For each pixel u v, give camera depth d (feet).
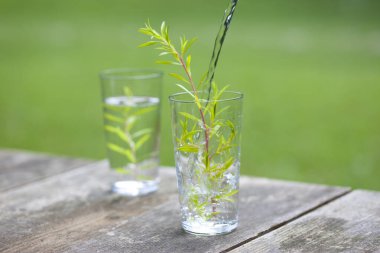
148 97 5.49
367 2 37.19
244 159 13.76
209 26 32.42
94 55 26.61
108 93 5.51
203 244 4.29
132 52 26.84
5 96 20.35
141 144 5.50
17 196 5.55
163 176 6.08
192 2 39.91
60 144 14.97
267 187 5.60
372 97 18.83
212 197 4.41
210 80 4.65
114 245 4.35
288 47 27.50
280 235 4.43
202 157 4.36
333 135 15.37
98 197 5.45
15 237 4.58
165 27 4.41
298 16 35.35
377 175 12.44
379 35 28.99
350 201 5.10
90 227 4.73
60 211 5.12
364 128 15.75
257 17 35.68
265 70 23.13
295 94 19.61
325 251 4.13
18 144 14.98
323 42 28.27
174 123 4.45
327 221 4.66
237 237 4.40
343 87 20.18
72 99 19.77
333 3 37.76
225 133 4.34
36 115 17.93
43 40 30.83
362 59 24.39
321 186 5.53
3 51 28.43
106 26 34.14
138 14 37.32
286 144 14.74
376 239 4.30
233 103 4.34
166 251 4.20
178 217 4.86
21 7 40.70
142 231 4.59
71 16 37.60
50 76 23.11
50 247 4.37
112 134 5.51
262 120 16.96
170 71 22.81
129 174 5.51
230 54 26.50
